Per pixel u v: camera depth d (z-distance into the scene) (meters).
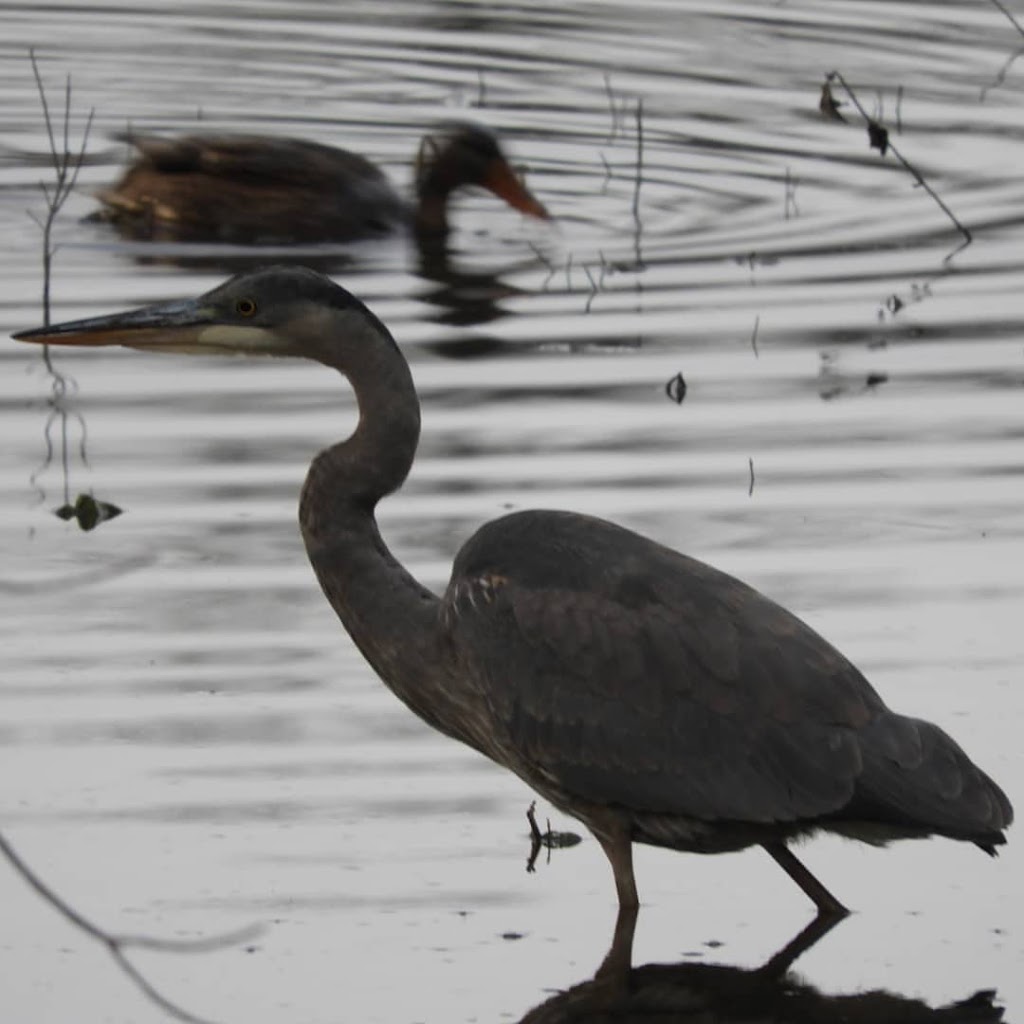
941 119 22.20
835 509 13.80
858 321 17.23
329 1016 8.95
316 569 10.43
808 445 14.82
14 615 12.37
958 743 10.95
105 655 11.90
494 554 10.02
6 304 17.44
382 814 10.52
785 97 22.97
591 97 23.25
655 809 9.60
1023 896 10.08
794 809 9.30
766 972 9.41
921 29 25.06
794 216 19.91
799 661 9.48
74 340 10.52
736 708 9.45
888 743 9.26
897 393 15.76
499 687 9.85
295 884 9.92
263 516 13.65
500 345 16.77
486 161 20.31
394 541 13.12
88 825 10.30
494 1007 9.07
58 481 14.15
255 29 26.09
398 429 10.33
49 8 26.95
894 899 10.08
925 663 11.83
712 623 9.60
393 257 19.58
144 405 15.52
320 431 14.98
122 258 19.14
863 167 21.12
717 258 18.84
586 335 16.97
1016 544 13.30
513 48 25.06
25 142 22.19
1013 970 9.43
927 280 18.17
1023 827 10.62
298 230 20.16
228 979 9.23
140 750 10.95
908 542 13.33
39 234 19.67
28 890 9.85
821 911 9.87
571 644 9.68
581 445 14.75
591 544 9.91
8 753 10.89
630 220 19.95
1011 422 15.23
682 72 23.91
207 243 19.92
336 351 10.33
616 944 9.61
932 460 14.57
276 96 23.67
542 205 20.16
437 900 9.88
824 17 25.66
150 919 9.62
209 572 12.92
